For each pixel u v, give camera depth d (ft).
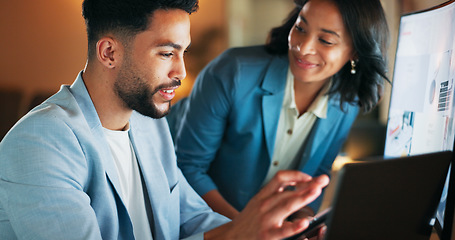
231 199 5.97
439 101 3.61
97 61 3.55
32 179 3.15
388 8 11.19
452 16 3.54
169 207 4.18
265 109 5.57
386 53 5.32
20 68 12.61
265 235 2.70
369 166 2.47
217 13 14.80
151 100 3.59
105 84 3.61
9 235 3.32
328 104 5.74
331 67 5.08
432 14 3.98
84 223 3.22
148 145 4.12
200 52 14.82
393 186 2.59
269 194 2.80
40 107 3.55
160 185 4.09
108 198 3.59
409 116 4.22
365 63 5.27
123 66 3.50
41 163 3.18
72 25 12.78
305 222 2.67
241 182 5.87
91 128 3.60
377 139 11.98
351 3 4.76
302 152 5.97
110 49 3.47
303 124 5.83
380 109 12.51
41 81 12.68
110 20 3.40
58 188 3.19
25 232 3.13
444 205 3.38
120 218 3.76
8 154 3.21
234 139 5.83
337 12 4.80
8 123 11.90
